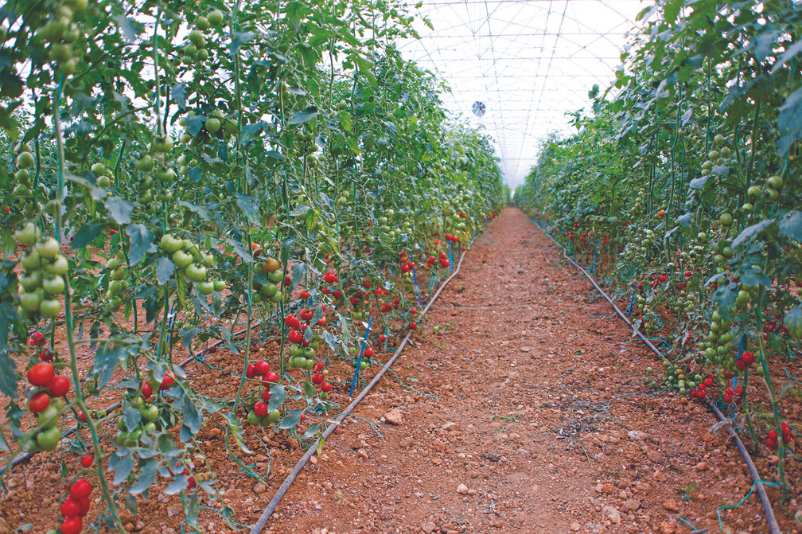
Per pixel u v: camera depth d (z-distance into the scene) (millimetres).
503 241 9516
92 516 1754
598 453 2277
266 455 2186
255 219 1752
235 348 1884
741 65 1831
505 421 2631
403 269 3766
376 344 3674
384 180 3533
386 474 2160
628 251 3852
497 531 1825
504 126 20547
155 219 1484
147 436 1349
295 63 1977
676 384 2770
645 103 2980
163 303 1696
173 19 1567
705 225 2455
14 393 1165
